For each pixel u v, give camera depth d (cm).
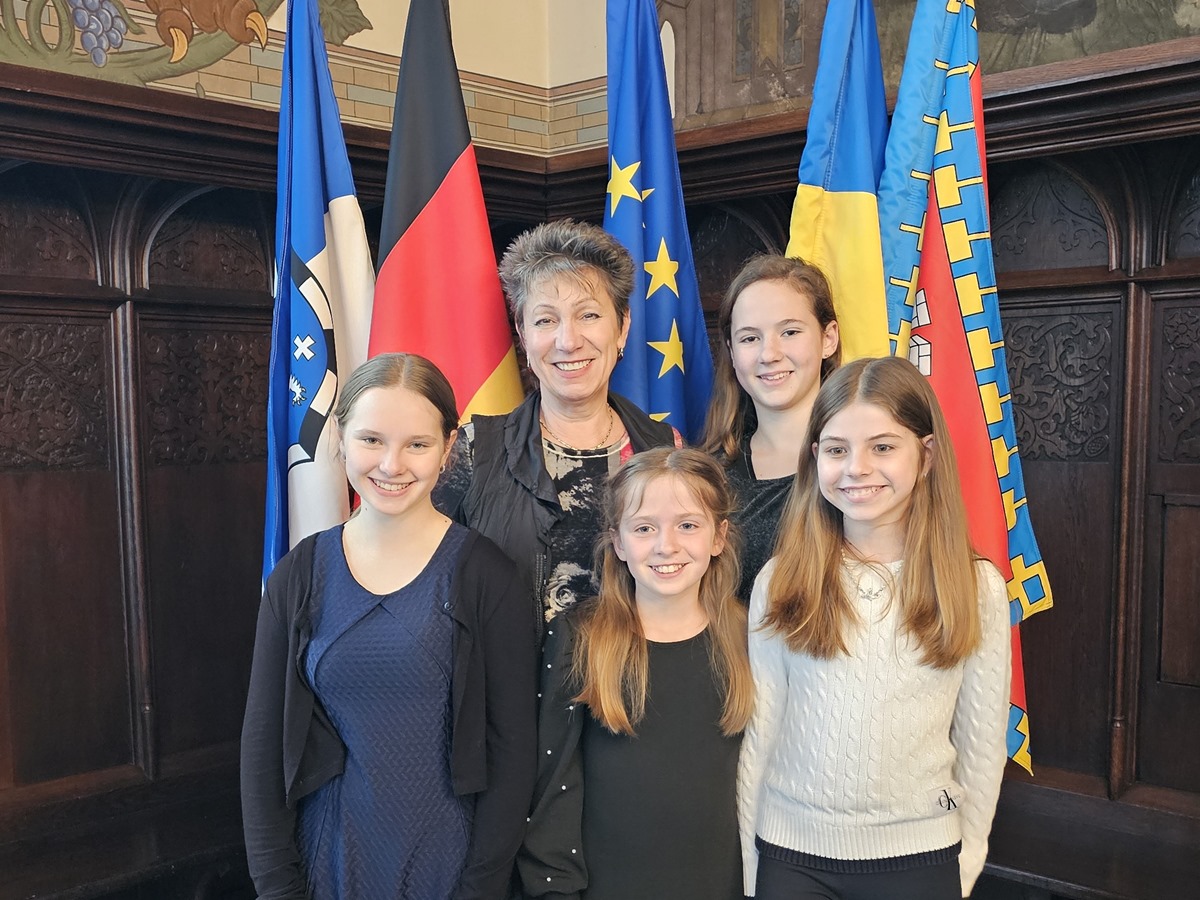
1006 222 244
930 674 148
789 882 150
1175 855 219
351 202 214
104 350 239
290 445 207
